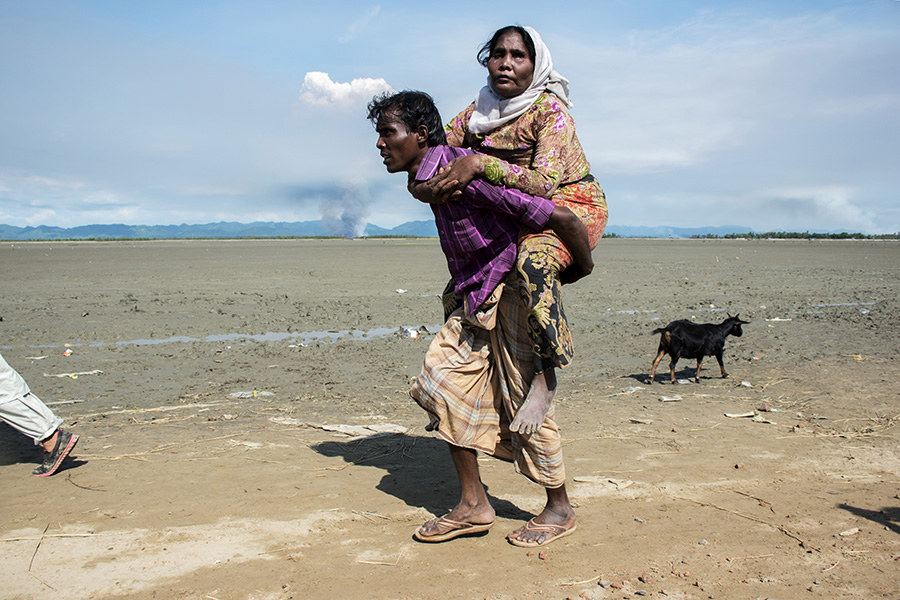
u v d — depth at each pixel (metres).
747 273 26.89
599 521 4.02
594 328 12.71
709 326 8.38
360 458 5.27
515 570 3.39
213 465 5.04
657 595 3.13
